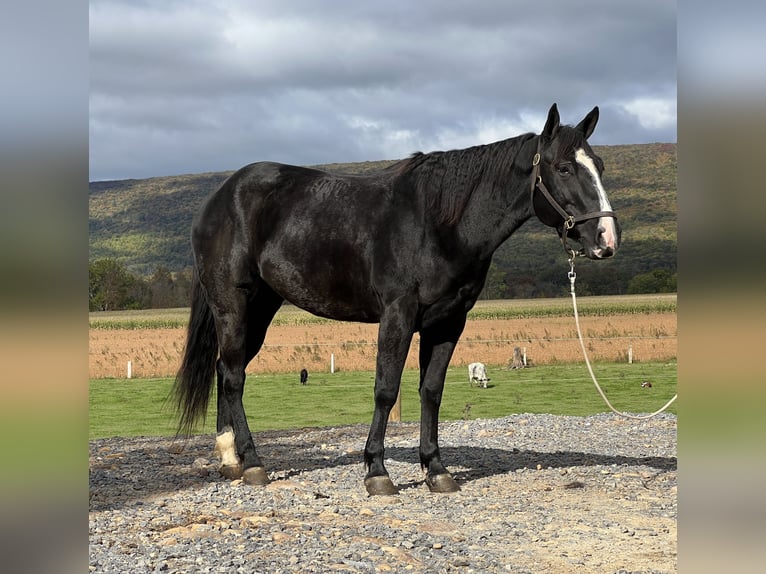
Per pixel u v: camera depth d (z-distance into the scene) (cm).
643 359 2808
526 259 9094
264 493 623
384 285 586
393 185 609
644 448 852
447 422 1088
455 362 2819
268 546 454
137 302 7844
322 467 750
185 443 958
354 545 457
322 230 620
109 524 511
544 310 5366
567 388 1988
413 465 750
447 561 428
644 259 8812
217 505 578
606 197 529
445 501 590
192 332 706
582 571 414
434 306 587
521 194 567
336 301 627
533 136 571
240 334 676
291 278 636
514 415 1144
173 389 723
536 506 573
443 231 575
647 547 462
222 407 702
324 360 2791
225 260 667
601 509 563
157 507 575
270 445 915
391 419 1134
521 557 441
